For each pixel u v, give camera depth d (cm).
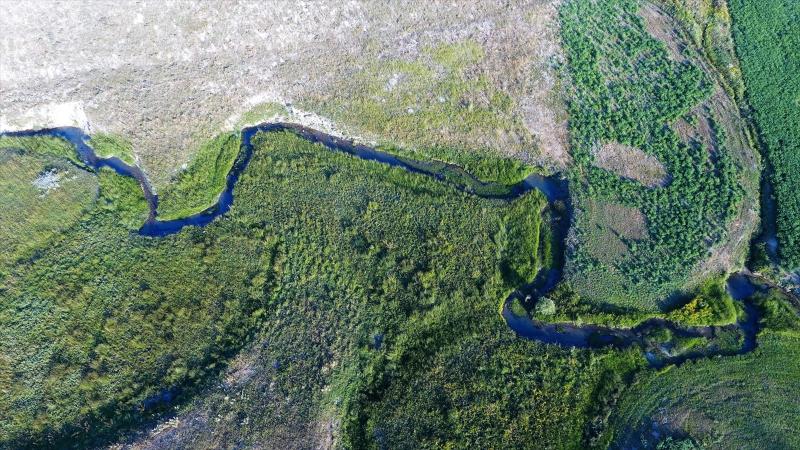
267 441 2734
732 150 3588
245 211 3491
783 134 3591
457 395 2903
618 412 2864
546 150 3662
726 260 3275
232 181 3666
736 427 2805
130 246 3350
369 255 3300
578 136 3672
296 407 2830
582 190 3516
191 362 2981
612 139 3641
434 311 3119
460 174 3672
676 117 3688
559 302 3173
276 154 3697
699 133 3653
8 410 2786
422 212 3469
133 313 3102
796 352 2994
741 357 2986
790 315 3081
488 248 3341
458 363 3006
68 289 3145
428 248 3319
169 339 3033
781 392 2886
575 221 3412
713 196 3425
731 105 3741
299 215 3462
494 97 3803
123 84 3738
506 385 2933
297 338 3052
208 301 3178
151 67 3791
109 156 3691
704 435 2780
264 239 3384
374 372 2997
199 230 3431
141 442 2691
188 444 2705
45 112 3734
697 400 2883
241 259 3322
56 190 3491
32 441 2717
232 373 2927
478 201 3519
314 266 3284
